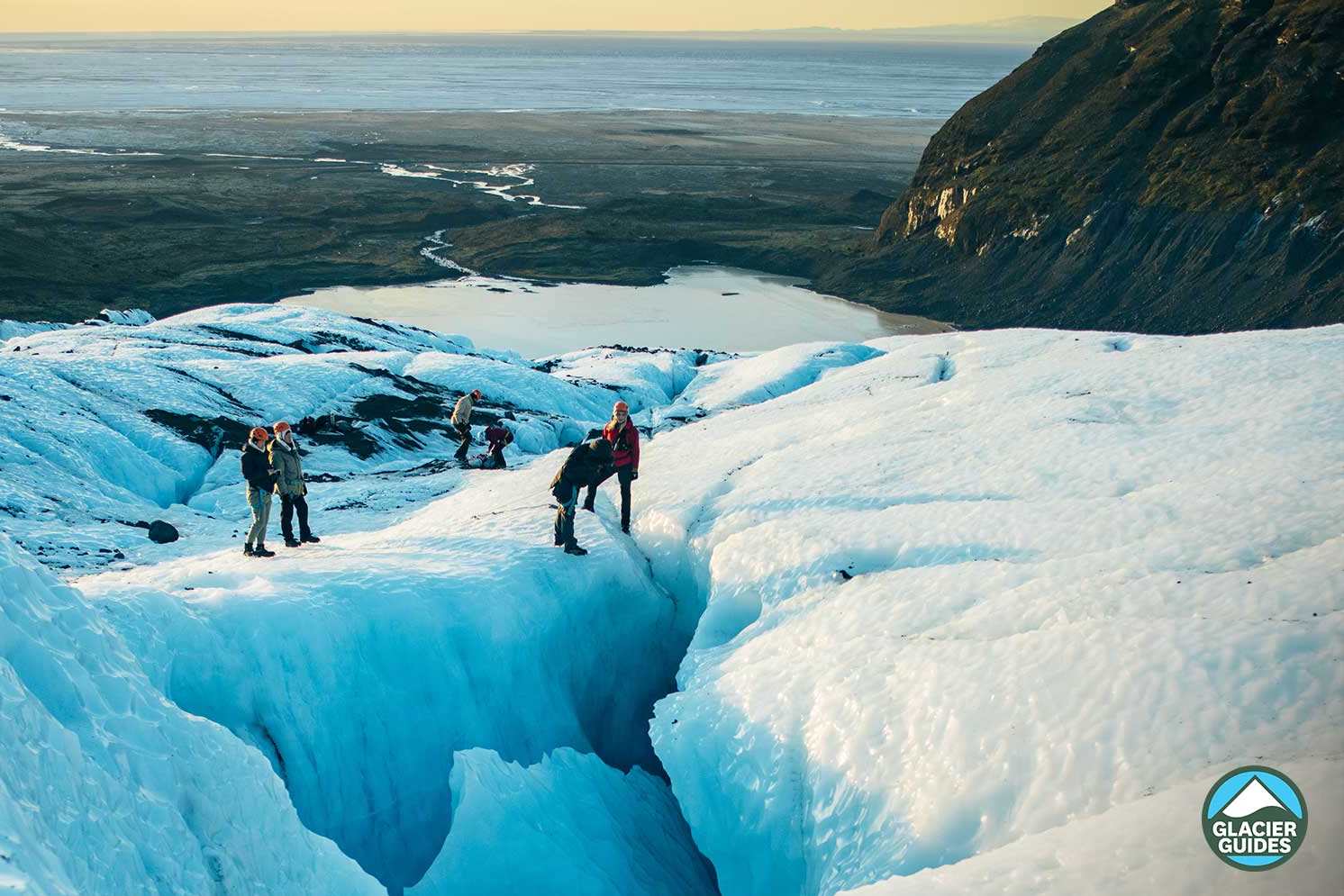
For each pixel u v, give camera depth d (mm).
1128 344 21938
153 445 24312
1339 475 10586
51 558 16125
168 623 10008
